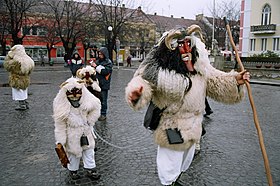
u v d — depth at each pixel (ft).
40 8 150.61
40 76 76.07
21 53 29.68
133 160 17.20
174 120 10.29
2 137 21.50
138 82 9.68
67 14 127.65
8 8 107.24
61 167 16.08
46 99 38.83
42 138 21.33
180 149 10.35
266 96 46.57
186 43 9.95
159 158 10.68
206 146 19.86
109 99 39.50
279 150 19.35
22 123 25.68
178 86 9.59
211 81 10.76
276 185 14.20
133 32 172.35
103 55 25.96
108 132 23.16
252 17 131.34
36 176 14.94
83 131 14.01
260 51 128.77
